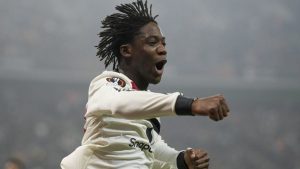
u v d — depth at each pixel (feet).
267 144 199.00
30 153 178.40
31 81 202.90
